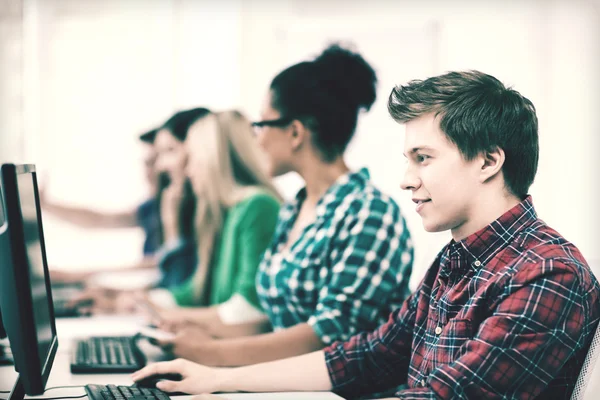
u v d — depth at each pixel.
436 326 1.29
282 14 3.97
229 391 1.45
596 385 1.16
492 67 3.70
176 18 4.02
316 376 1.47
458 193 1.21
